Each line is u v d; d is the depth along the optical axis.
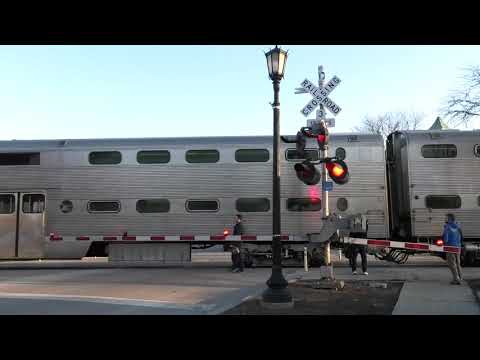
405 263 19.53
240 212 17.69
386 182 17.67
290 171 17.70
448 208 17.19
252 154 17.91
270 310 9.10
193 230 17.72
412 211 17.23
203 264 20.23
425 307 9.38
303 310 9.09
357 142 17.66
